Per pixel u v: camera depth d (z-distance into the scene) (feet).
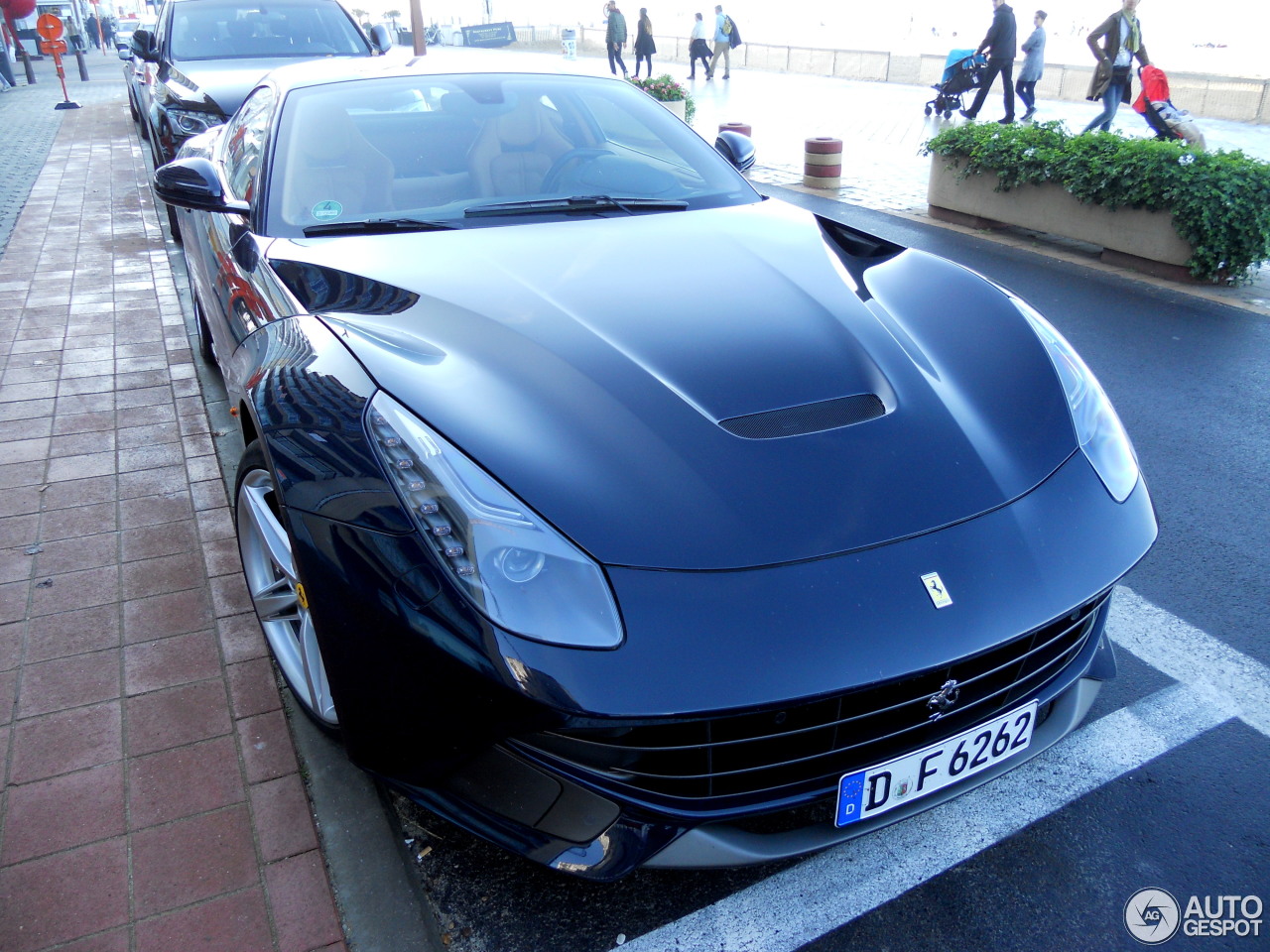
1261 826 6.77
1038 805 7.00
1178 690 8.18
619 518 5.21
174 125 21.61
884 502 5.54
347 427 5.82
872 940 5.96
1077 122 49.29
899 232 25.93
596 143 10.21
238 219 9.61
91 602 9.27
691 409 5.93
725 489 5.43
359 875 6.38
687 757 5.23
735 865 5.45
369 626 5.36
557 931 6.05
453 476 5.35
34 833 6.65
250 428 7.97
